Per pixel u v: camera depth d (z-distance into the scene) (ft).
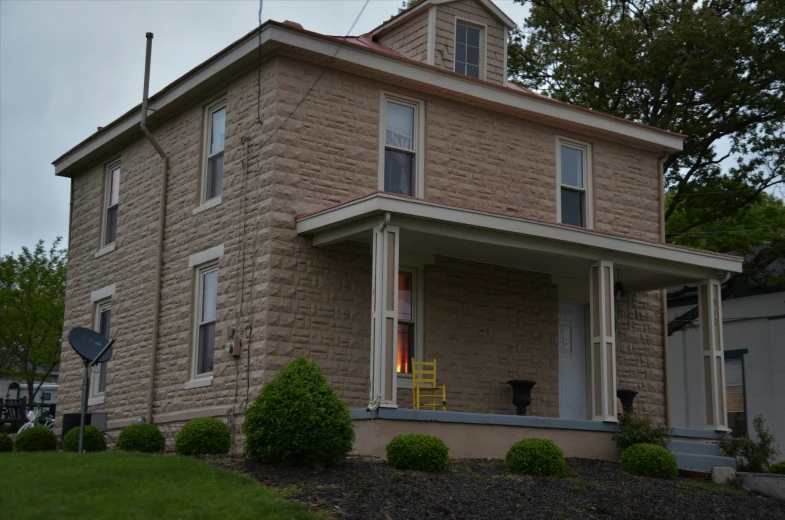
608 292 52.85
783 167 86.84
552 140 61.72
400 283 54.44
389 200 45.09
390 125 55.16
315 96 52.21
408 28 61.36
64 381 68.44
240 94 54.03
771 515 41.81
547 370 58.90
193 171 57.06
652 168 66.85
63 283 109.60
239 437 48.62
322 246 50.85
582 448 49.93
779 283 80.53
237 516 29.43
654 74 84.43
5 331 105.91
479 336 56.34
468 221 47.78
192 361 54.29
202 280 55.42
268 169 50.55
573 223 62.28
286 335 48.83
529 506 36.24
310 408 37.73
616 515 37.47
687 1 88.43
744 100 84.48
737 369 85.30
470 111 58.18
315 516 30.55
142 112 59.11
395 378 44.70
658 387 65.77
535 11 97.76
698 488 45.16
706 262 56.65
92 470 34.55
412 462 40.09
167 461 36.70
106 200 68.03
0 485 32.12
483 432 47.01
